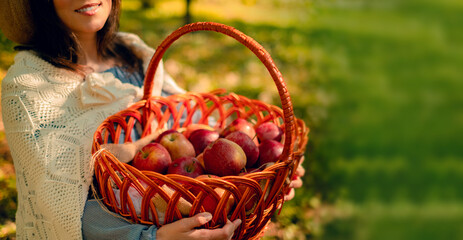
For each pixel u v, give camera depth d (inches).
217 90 84.7
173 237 56.6
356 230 121.8
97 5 72.1
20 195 69.1
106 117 73.5
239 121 77.4
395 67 260.7
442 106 216.1
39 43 72.9
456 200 144.3
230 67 199.8
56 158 65.3
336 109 190.2
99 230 62.5
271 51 235.1
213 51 216.5
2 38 165.0
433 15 373.7
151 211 58.0
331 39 288.8
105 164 58.7
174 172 64.7
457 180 154.9
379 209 132.1
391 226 126.6
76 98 71.4
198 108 90.0
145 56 86.1
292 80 203.8
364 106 201.3
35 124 66.2
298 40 268.5
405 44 303.7
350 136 170.4
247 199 58.8
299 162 70.5
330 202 129.7
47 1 69.4
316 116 175.3
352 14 359.3
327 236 115.8
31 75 69.2
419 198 143.6
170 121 83.8
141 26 238.4
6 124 68.2
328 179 138.6
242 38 59.8
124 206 59.7
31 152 65.0
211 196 56.1
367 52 277.4
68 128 68.1
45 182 63.9
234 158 64.9
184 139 71.9
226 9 316.2
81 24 71.6
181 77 179.2
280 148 72.1
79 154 67.8
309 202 125.5
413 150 173.3
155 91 84.0
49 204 63.4
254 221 62.2
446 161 166.1
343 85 219.3
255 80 190.7
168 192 58.8
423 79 249.0
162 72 86.0
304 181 133.0
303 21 316.8
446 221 133.0
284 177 61.1
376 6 388.5
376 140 171.8
